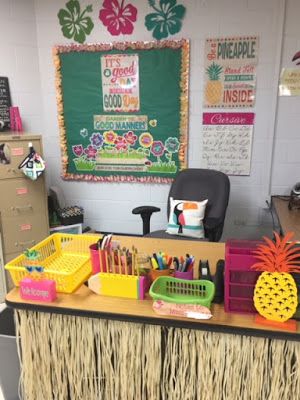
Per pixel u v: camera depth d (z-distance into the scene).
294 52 2.82
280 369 1.18
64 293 1.36
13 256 2.78
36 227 2.85
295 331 1.13
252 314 1.21
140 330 1.26
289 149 3.03
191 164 3.25
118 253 1.32
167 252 1.71
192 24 2.93
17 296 1.35
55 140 3.45
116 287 1.33
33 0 3.12
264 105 2.97
